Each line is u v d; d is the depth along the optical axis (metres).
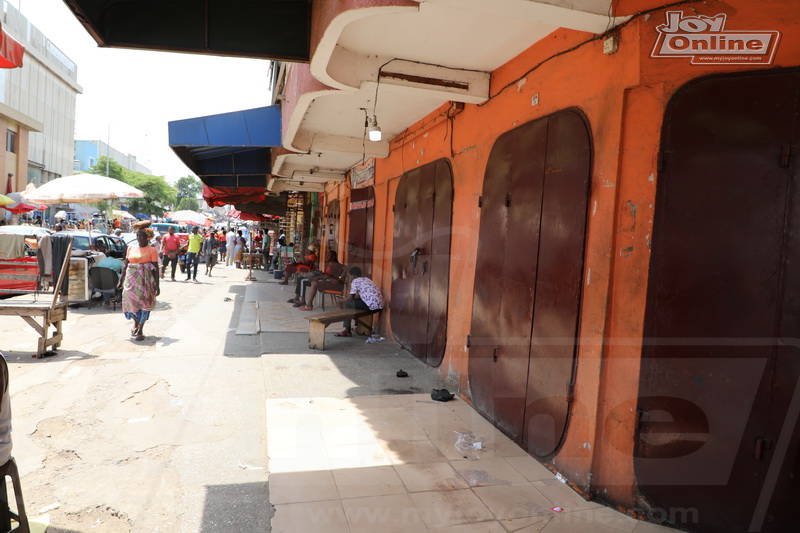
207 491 3.12
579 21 2.92
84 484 3.18
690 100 2.73
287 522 2.78
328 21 3.36
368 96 5.46
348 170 9.96
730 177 2.63
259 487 3.18
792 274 2.49
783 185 2.51
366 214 7.93
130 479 3.26
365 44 4.12
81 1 3.29
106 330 7.71
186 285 13.71
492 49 4.06
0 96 37.31
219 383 5.17
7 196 22.97
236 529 2.73
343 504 2.97
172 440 3.85
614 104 2.97
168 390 4.96
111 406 4.52
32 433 3.92
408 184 6.47
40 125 37.12
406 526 2.77
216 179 12.82
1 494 2.38
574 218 3.26
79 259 9.34
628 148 2.91
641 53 2.81
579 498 3.09
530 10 2.81
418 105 5.68
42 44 45.34
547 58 3.69
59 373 5.43
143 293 6.95
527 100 3.94
